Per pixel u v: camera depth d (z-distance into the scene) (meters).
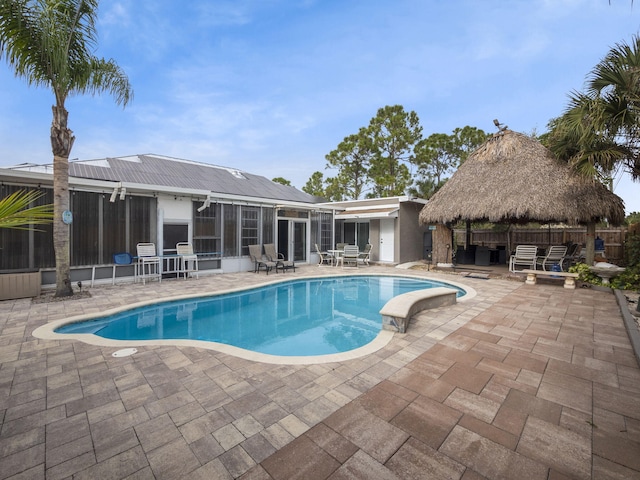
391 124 25.00
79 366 3.95
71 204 8.84
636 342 4.52
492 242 16.91
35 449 2.44
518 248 12.14
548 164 10.65
